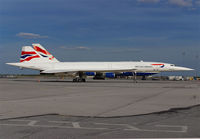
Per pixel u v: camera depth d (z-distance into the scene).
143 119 9.87
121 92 24.11
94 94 21.78
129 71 54.03
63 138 6.89
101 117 10.30
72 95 20.83
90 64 55.41
